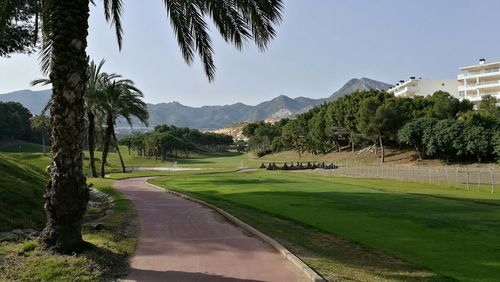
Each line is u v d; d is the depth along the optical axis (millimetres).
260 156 140875
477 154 69812
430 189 35594
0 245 10891
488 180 47281
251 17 12312
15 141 134875
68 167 9891
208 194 28906
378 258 11789
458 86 124000
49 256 9586
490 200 26875
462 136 70000
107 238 12180
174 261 10328
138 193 27594
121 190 29812
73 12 9719
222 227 15039
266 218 17969
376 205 23141
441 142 72125
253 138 158500
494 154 67938
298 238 13703
